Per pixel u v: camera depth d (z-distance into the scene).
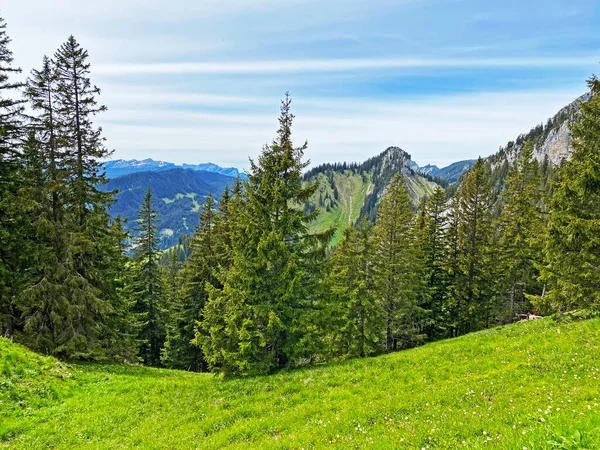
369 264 32.44
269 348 20.64
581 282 20.09
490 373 12.76
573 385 10.06
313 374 17.11
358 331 31.02
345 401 12.51
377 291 33.19
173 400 16.02
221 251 36.72
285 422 11.55
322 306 20.91
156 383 19.00
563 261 20.80
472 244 37.91
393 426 9.35
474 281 38.19
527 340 16.44
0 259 20.56
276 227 19.94
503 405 9.41
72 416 14.27
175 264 58.91
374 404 11.52
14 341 20.84
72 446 11.87
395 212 35.09
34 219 21.59
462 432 7.87
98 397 16.61
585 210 19.95
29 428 12.92
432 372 14.52
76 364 21.78
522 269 34.28
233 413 13.22
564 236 20.53
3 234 19.97
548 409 7.95
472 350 16.84
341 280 31.08
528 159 34.22
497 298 38.94
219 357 20.03
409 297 34.47
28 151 21.30
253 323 18.95
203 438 11.55
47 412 14.34
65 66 21.98
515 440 6.36
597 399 8.36
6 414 13.43
